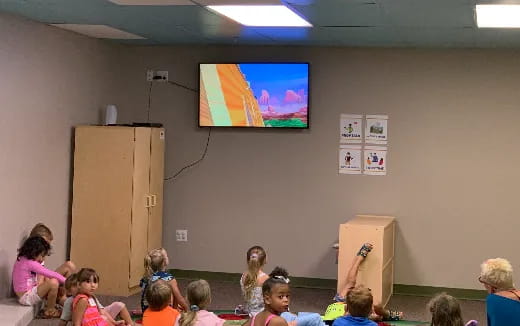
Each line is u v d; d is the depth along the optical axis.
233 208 7.16
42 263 5.66
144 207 6.61
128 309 5.95
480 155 6.59
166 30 6.11
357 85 6.84
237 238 7.16
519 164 6.51
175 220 7.27
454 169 6.65
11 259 5.67
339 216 6.92
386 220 6.48
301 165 7.00
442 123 6.66
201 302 3.97
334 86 6.89
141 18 5.43
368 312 3.77
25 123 5.77
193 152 7.23
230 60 7.11
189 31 6.14
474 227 6.62
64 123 6.36
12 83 5.57
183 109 7.24
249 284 5.02
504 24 5.11
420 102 6.71
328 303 6.38
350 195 6.89
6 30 5.45
